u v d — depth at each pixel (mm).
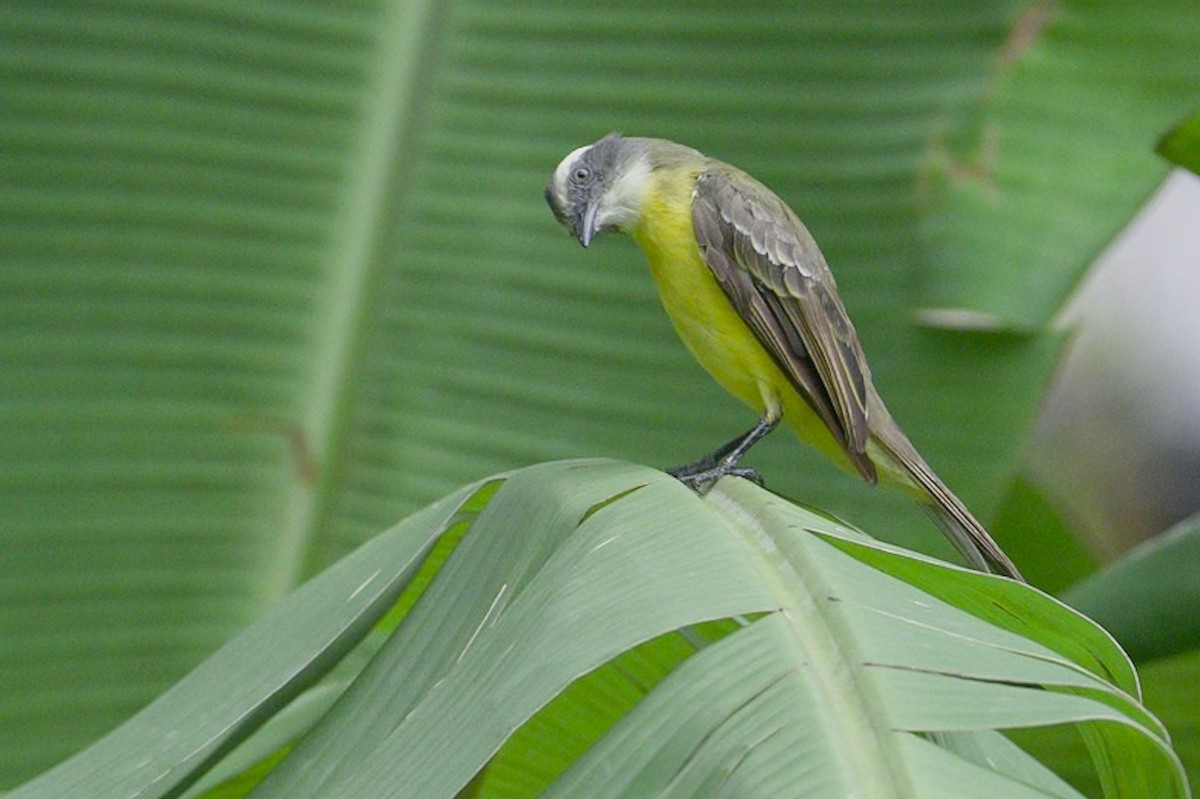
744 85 8922
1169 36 8469
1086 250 8555
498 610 4941
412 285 9000
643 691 5965
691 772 3789
